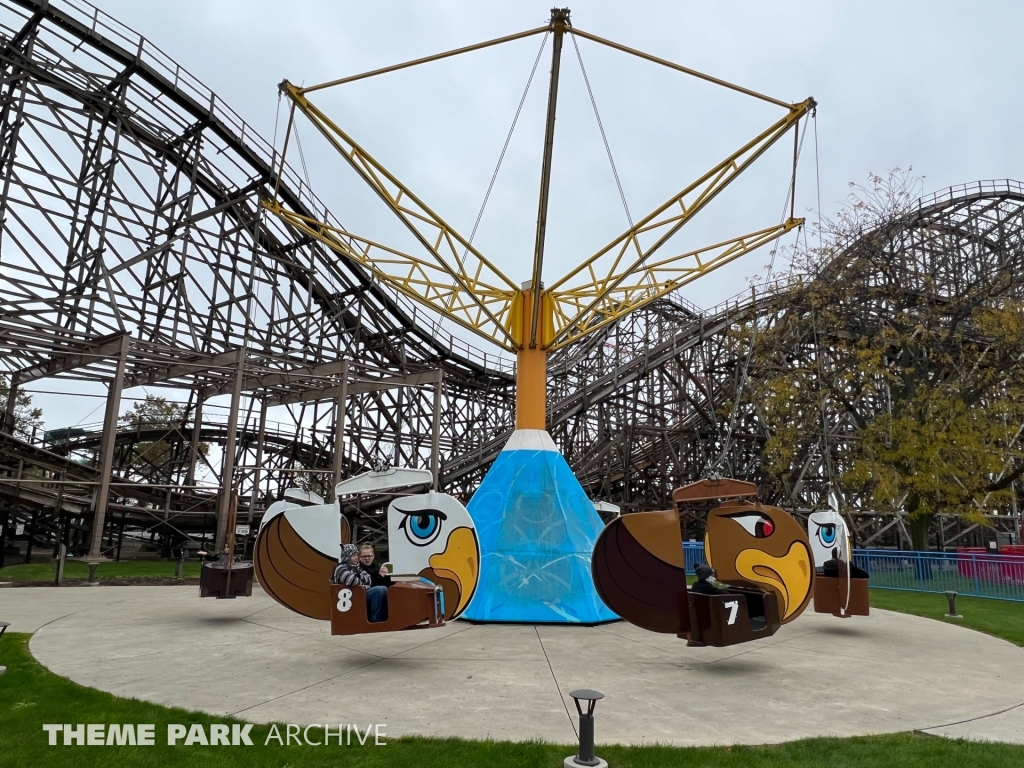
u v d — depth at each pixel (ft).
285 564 37.65
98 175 87.40
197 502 102.53
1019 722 25.31
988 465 81.30
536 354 56.85
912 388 93.35
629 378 114.21
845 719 25.22
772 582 37.09
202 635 40.45
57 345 80.12
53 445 115.24
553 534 50.01
